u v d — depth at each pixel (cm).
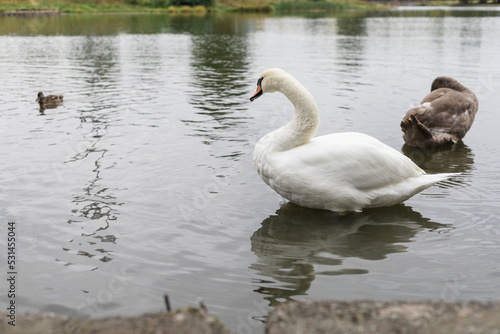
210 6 7638
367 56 2484
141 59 2428
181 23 4906
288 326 405
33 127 1229
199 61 2356
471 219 764
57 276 601
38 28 4147
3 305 545
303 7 8462
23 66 2197
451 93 1185
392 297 562
